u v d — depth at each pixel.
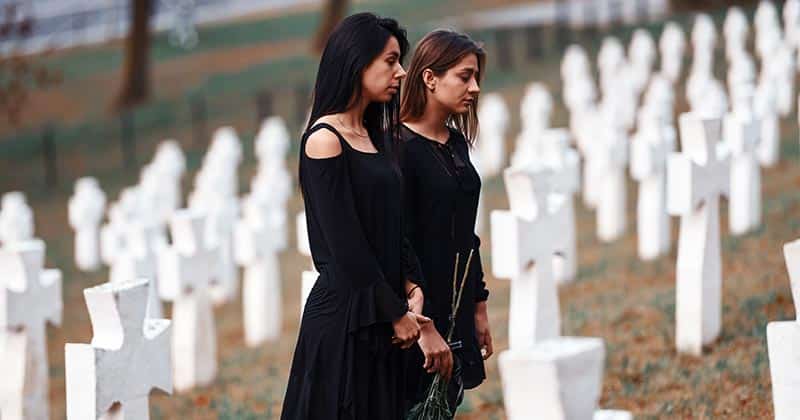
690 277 11.92
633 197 24.33
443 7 67.00
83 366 8.02
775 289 13.48
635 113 30.89
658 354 12.24
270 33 67.19
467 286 8.06
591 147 23.83
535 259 10.71
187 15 68.12
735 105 22.11
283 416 7.52
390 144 7.64
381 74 7.41
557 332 11.04
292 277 23.81
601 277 17.48
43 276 12.00
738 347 11.80
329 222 7.22
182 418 13.47
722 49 39.94
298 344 7.54
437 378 7.50
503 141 31.42
